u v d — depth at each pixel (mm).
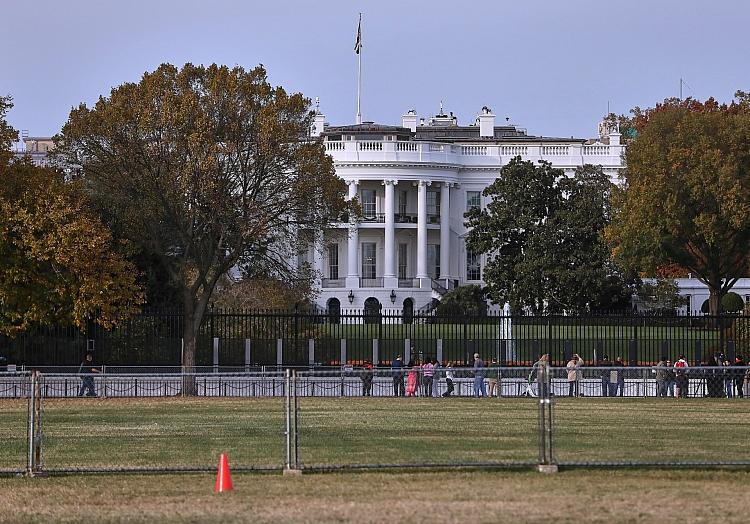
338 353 194375
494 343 189000
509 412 112625
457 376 146375
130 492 71062
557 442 90500
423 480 72750
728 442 90375
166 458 85062
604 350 196000
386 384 143750
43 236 152000
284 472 75438
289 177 166000
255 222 163125
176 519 63062
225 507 65875
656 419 106438
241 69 165875
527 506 64375
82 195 161125
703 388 127938
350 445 89625
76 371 158000
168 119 159000
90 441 94812
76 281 153000
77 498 69500
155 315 167500
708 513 62375
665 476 73250
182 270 165250
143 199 161250
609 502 65250
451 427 101062
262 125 160750
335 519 61938
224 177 161625
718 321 180375
